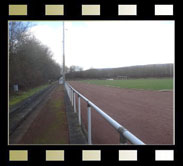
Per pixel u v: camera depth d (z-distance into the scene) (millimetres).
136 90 21266
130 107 9984
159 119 7008
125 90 21891
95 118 7082
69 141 4449
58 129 5668
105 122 6426
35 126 6180
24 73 21562
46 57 40719
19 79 19609
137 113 8258
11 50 15594
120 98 14336
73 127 5656
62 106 10297
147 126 6016
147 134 5184
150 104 10945
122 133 2162
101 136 4855
